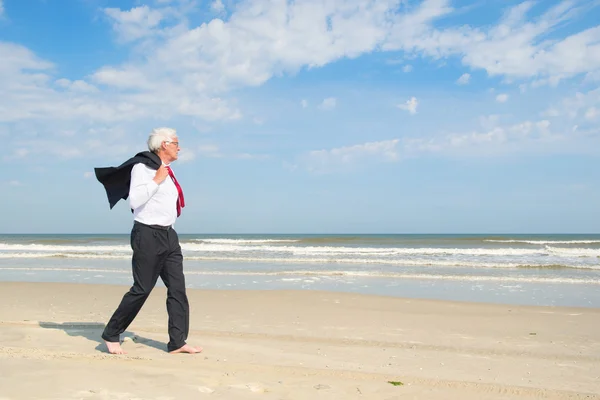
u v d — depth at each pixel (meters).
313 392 3.12
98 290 9.90
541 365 4.55
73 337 4.78
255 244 35.66
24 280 12.93
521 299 9.86
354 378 3.62
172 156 4.15
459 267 16.67
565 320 7.18
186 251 24.97
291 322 6.70
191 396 2.82
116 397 2.71
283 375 3.56
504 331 6.36
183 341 4.28
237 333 5.79
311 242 39.75
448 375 4.00
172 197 4.15
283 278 13.40
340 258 20.47
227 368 3.71
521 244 36.78
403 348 5.22
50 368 3.27
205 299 8.95
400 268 16.27
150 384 3.01
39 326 5.62
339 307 8.15
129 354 4.11
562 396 3.43
